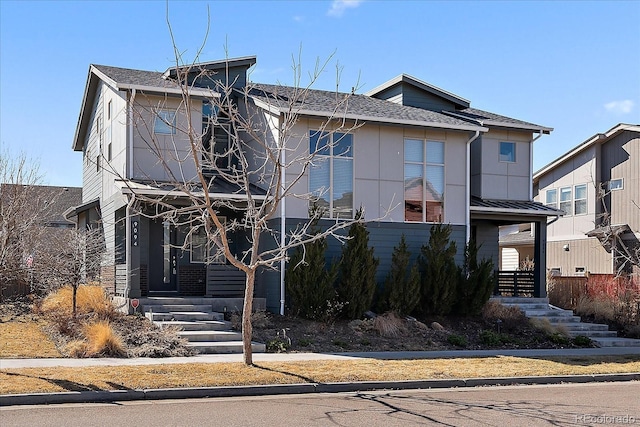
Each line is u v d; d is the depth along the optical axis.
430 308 22.19
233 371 13.55
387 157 22.91
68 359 14.91
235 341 17.69
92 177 27.52
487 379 14.23
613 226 30.97
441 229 23.41
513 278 26.27
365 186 22.53
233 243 23.09
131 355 15.69
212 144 15.49
